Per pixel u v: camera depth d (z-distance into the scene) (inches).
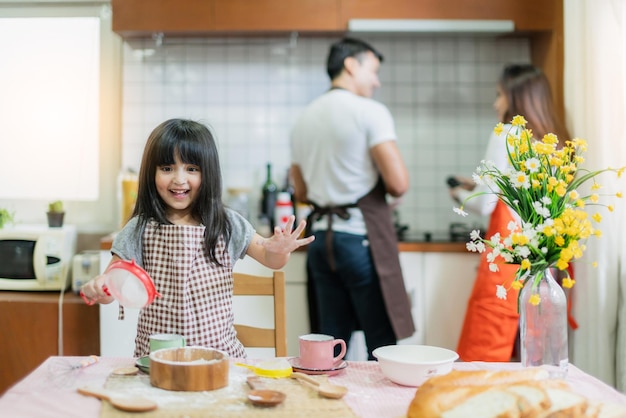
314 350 49.0
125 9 111.0
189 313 58.9
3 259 103.8
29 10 119.4
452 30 111.4
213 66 124.0
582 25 92.7
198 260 59.9
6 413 38.7
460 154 126.7
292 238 56.2
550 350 47.4
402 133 126.4
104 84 120.6
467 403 36.7
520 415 36.3
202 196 61.2
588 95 90.4
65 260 104.3
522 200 49.5
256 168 124.8
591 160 89.4
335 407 40.7
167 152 59.8
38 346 100.6
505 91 95.9
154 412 38.9
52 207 109.1
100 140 120.6
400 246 105.4
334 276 96.7
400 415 40.1
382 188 95.5
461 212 53.5
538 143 48.6
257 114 124.7
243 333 62.6
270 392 41.6
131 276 44.7
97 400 41.3
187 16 111.0
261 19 111.1
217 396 42.1
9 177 120.5
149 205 61.1
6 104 120.2
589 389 45.8
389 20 110.8
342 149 92.7
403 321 93.6
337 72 96.7
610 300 88.7
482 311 90.7
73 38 120.3
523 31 113.3
